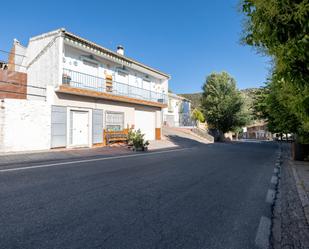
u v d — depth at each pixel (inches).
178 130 1288.1
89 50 675.4
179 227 145.3
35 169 311.4
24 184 232.8
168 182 263.1
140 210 171.8
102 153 519.8
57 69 583.8
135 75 904.9
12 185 227.9
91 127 647.1
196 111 1514.5
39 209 167.2
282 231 146.0
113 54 735.1
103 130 685.9
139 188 232.5
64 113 580.4
